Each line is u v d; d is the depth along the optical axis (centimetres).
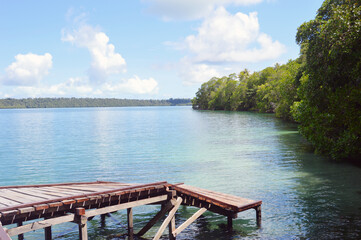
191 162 2441
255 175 1942
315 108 2483
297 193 1523
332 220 1152
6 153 3200
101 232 1123
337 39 1998
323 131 2433
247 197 1483
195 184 1773
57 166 2461
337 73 2048
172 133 4875
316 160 2366
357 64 1967
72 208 871
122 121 9156
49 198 932
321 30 2245
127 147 3416
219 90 16275
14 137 4897
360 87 2050
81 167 2395
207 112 14488
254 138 3888
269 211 1273
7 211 769
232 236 1041
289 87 5688
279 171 2033
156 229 1137
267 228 1098
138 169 2245
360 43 1938
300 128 2794
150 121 8712
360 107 2153
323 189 1580
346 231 1045
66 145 3756
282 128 5125
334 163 2231
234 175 1959
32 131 6072
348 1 2266
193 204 1091
